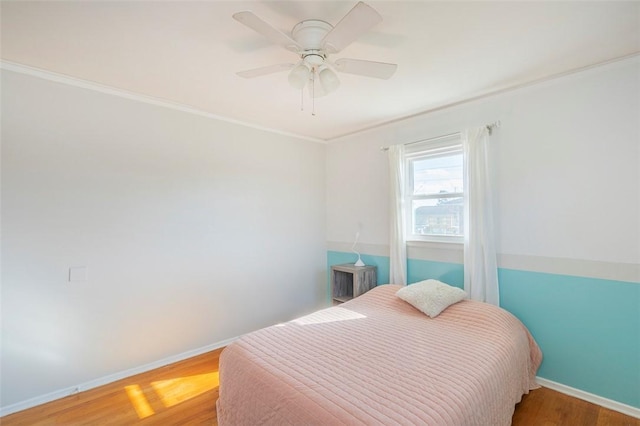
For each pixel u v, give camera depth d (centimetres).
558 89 231
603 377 213
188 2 148
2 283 207
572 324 225
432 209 308
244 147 334
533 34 176
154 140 272
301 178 388
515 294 252
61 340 227
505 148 257
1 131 207
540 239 239
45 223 222
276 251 362
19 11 154
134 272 261
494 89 253
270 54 197
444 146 294
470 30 171
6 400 207
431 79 233
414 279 318
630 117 203
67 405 216
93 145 242
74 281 233
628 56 201
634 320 202
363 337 207
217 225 312
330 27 164
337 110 301
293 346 193
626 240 205
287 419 140
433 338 205
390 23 164
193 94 261
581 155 221
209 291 306
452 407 134
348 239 387
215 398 225
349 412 129
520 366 204
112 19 161
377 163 355
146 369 265
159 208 275
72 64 211
